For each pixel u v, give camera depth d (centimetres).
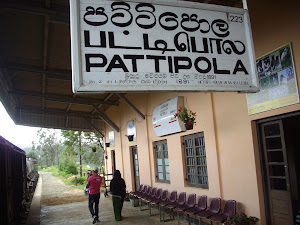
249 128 455
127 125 1092
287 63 375
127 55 252
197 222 600
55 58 780
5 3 499
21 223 786
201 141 612
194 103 619
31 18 563
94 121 1594
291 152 621
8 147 638
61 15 532
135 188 1060
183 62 270
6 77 944
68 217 827
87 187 761
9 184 632
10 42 679
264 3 413
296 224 389
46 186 1959
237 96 484
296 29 362
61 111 1496
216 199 523
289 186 400
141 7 264
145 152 904
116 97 1191
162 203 666
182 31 274
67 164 3284
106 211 868
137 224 677
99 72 242
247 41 298
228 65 285
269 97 408
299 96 360
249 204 459
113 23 253
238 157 484
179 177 690
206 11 287
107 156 1510
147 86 253
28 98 1274
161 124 730
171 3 272
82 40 242
